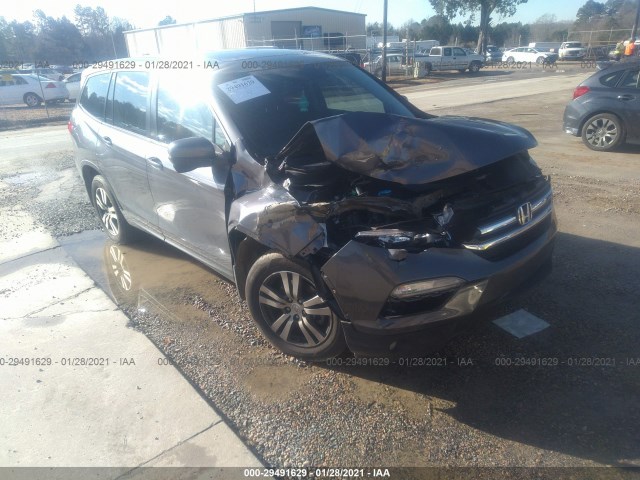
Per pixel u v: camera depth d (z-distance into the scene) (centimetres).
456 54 3384
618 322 351
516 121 1199
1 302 429
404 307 272
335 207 279
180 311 400
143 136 434
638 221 532
